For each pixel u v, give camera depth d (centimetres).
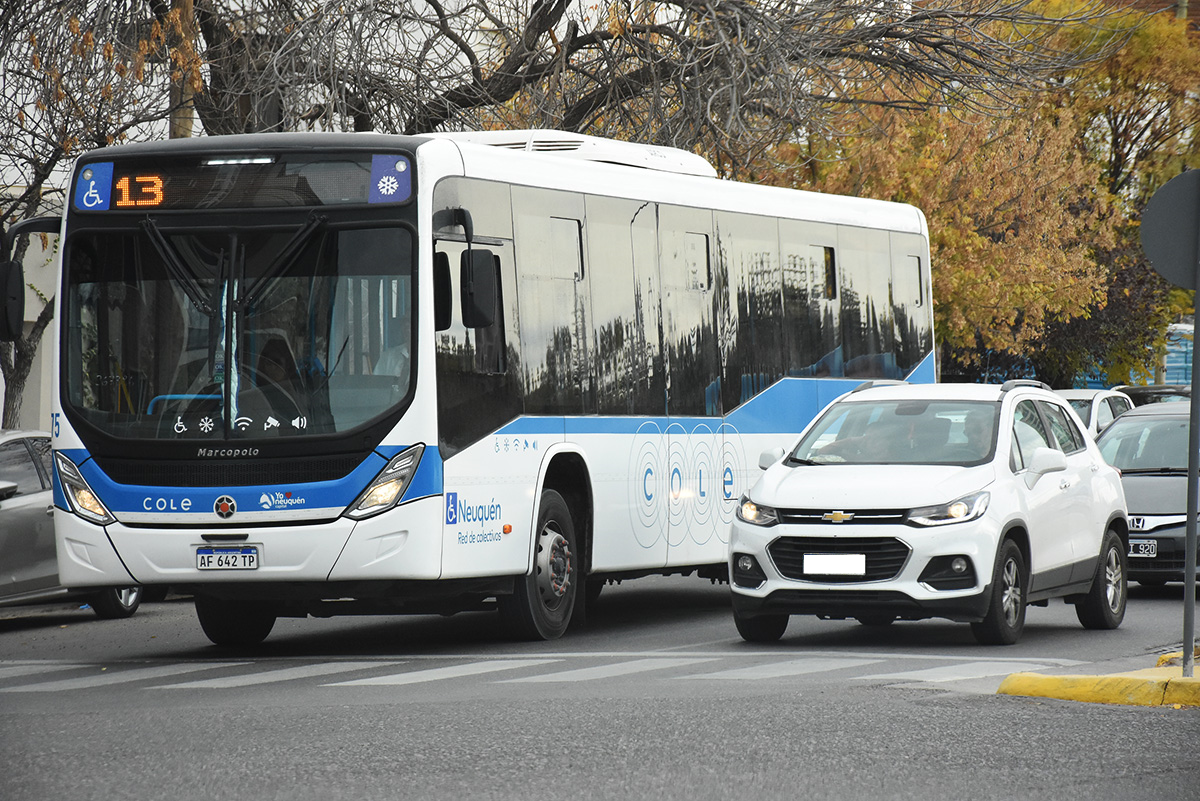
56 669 2702
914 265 4247
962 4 5372
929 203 8206
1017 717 1859
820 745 1681
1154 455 4103
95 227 2814
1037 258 8825
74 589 3612
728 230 3600
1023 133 8769
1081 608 3127
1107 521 3148
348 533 2670
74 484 2777
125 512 2741
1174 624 3259
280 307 2738
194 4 4678
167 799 1435
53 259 5822
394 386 2700
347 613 3053
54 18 4366
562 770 1555
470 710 1944
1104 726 1809
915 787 1482
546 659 2661
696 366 3462
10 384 4838
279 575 2686
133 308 2781
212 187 2781
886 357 4103
